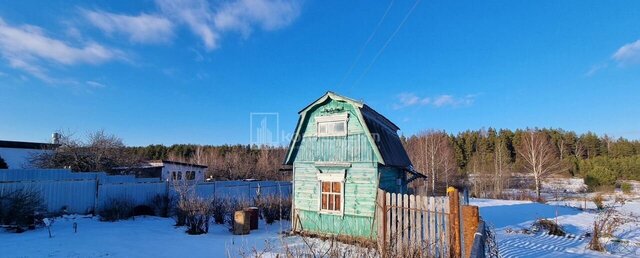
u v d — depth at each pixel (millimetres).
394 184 13078
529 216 20375
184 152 69375
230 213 14570
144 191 18609
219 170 44875
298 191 12820
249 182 23547
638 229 15969
